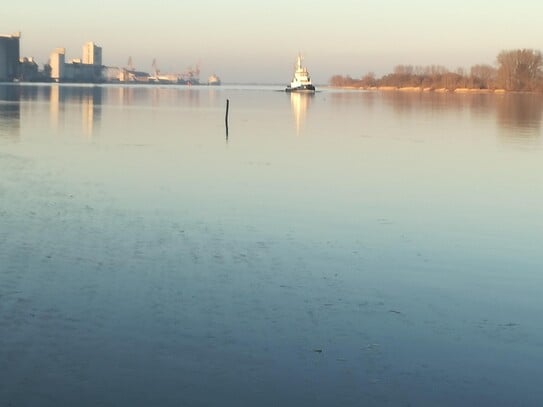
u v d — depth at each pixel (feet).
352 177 83.51
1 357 30.73
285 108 251.39
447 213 64.39
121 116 179.83
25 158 89.25
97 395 27.99
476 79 543.39
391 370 30.86
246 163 92.53
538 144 128.06
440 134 146.61
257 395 28.43
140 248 48.01
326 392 28.81
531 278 44.73
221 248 48.96
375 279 43.47
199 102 293.23
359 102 321.73
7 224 52.90
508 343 34.01
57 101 253.85
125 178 76.84
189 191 70.18
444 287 42.45
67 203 61.57
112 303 37.40
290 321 35.88
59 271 42.32
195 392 28.50
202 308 37.17
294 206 64.80
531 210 66.64
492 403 28.37
